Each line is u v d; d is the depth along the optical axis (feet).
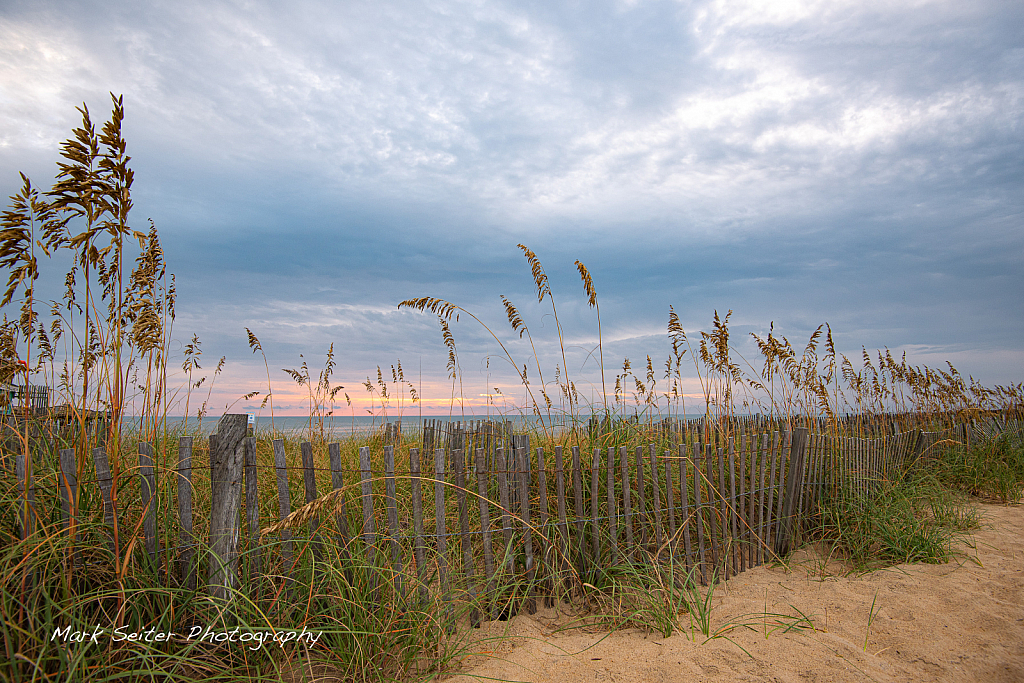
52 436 12.21
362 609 9.77
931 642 10.72
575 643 10.88
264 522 11.00
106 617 8.77
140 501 10.25
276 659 9.39
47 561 8.45
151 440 11.99
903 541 16.51
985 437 30.76
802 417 23.63
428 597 10.60
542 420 17.42
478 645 10.77
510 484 13.82
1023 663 9.89
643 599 12.34
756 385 24.75
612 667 9.69
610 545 13.84
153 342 10.78
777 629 11.31
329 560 10.35
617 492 14.92
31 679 7.52
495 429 22.11
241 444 10.28
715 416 20.56
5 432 12.03
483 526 11.93
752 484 16.40
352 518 12.14
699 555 14.39
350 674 9.33
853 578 14.88
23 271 9.91
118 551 8.89
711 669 9.50
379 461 18.11
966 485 26.21
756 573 15.53
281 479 10.64
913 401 34.22
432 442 26.32
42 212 9.79
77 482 9.36
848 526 17.69
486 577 11.90
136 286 12.39
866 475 20.67
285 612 9.69
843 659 9.86
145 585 9.23
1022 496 25.08
